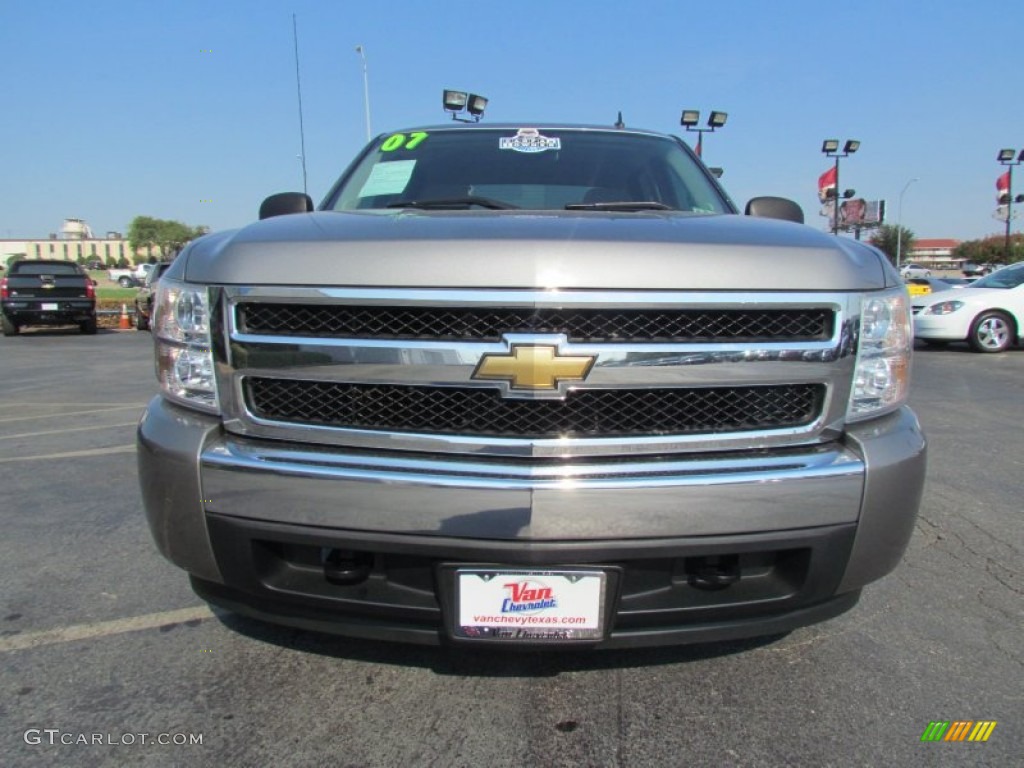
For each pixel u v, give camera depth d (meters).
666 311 1.82
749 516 1.81
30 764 1.92
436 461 1.83
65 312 17.42
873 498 1.89
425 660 2.39
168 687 2.26
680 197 3.17
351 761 1.92
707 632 1.89
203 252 2.04
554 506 1.76
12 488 4.35
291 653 2.45
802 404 1.92
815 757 1.94
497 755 1.95
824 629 2.61
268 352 1.89
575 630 1.82
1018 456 4.96
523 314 1.79
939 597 2.88
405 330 1.83
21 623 2.68
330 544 1.83
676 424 1.86
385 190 3.18
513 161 3.31
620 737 2.02
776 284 1.86
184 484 1.92
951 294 12.14
